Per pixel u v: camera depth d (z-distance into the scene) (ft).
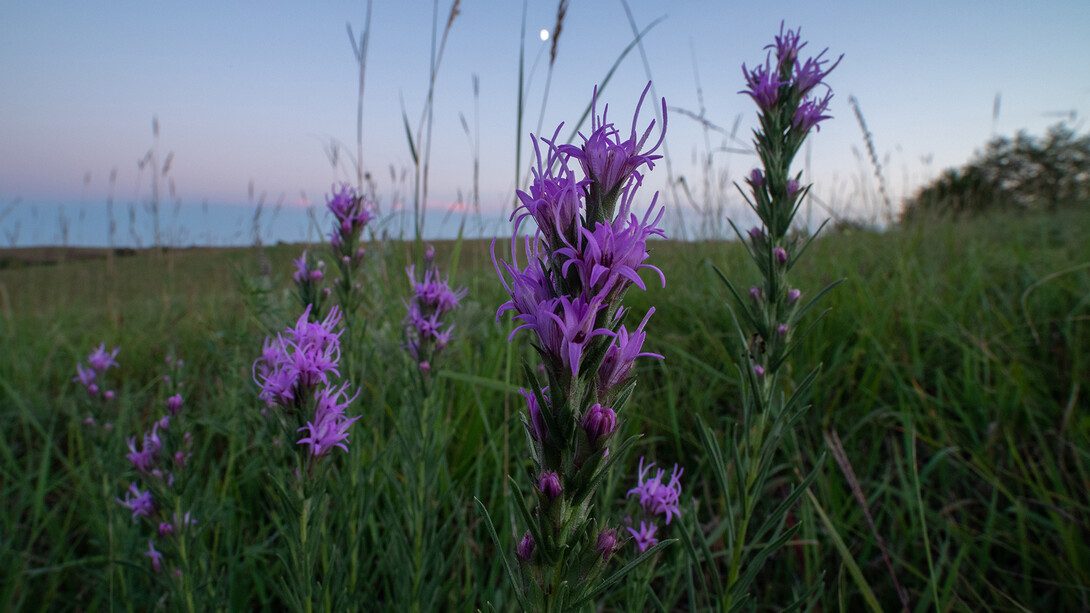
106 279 26.63
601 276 2.87
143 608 8.39
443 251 16.97
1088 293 13.41
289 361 5.49
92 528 9.33
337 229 8.48
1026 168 75.92
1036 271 16.72
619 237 2.94
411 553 7.52
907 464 10.29
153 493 6.54
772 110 6.14
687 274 19.63
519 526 7.38
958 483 10.25
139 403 12.19
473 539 9.36
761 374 6.00
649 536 6.11
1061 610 7.98
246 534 9.67
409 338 8.34
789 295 6.05
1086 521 8.50
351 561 7.21
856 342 13.58
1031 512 9.07
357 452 7.73
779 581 8.93
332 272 12.14
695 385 12.44
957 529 8.46
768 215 6.20
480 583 7.85
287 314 11.19
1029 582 8.05
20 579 8.30
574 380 2.94
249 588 8.91
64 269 26.78
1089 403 11.03
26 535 10.24
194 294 22.15
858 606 8.46
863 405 11.62
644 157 2.93
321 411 5.55
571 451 3.01
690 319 15.70
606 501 6.87
